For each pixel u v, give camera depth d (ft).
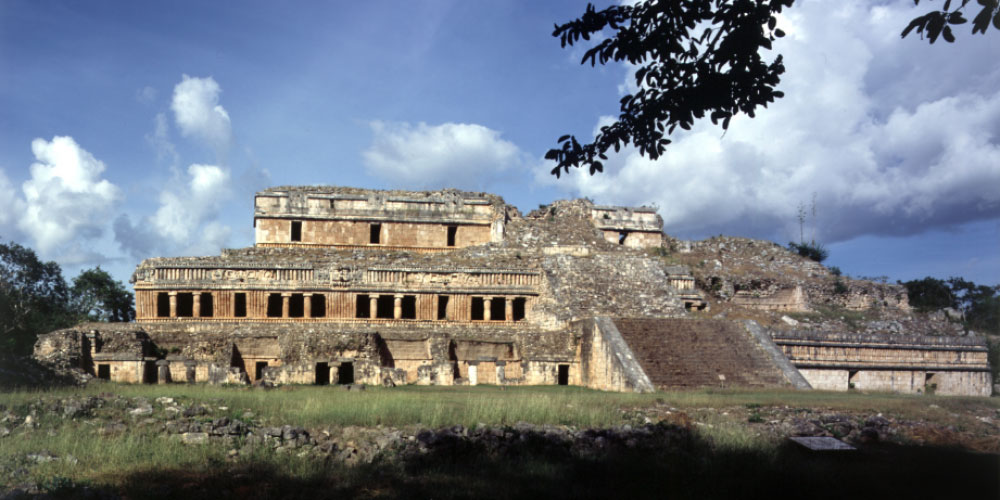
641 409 74.95
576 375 132.67
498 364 129.29
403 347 135.64
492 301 173.58
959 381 152.35
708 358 121.80
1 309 184.44
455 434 56.18
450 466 52.19
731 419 70.54
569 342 135.13
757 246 211.41
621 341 120.16
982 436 68.64
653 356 119.14
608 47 41.19
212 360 128.36
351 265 152.35
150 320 143.64
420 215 188.55
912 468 52.85
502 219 188.34
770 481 48.01
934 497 46.09
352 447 55.31
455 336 134.51
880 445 63.10
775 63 39.06
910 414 76.48
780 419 71.10
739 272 188.55
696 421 69.15
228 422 57.41
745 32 38.01
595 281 155.84
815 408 78.54
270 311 162.71
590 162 44.01
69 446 50.96
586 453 56.03
